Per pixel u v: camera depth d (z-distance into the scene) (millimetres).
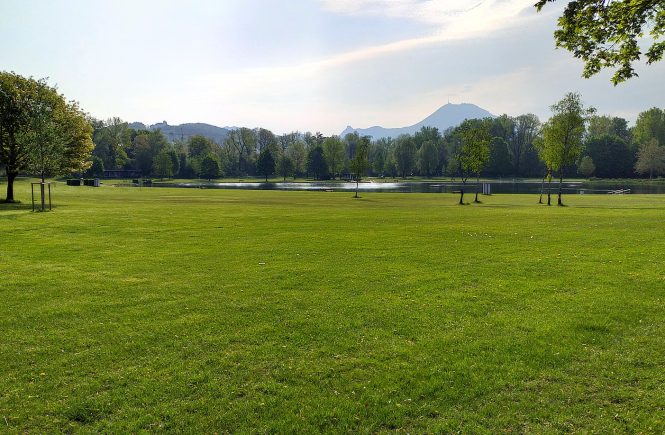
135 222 27766
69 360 8117
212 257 17156
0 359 8156
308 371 7660
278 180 152375
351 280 13555
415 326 9656
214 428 6129
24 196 54375
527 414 6352
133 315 10453
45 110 40438
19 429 6121
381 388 7094
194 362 8023
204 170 140625
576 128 49781
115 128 158500
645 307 10594
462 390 7016
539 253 17562
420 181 140625
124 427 6160
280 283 13242
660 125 134250
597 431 5926
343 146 150250
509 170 153250
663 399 6613
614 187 100875
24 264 15852
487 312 10523
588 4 8945
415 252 18047
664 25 8938
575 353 8211
